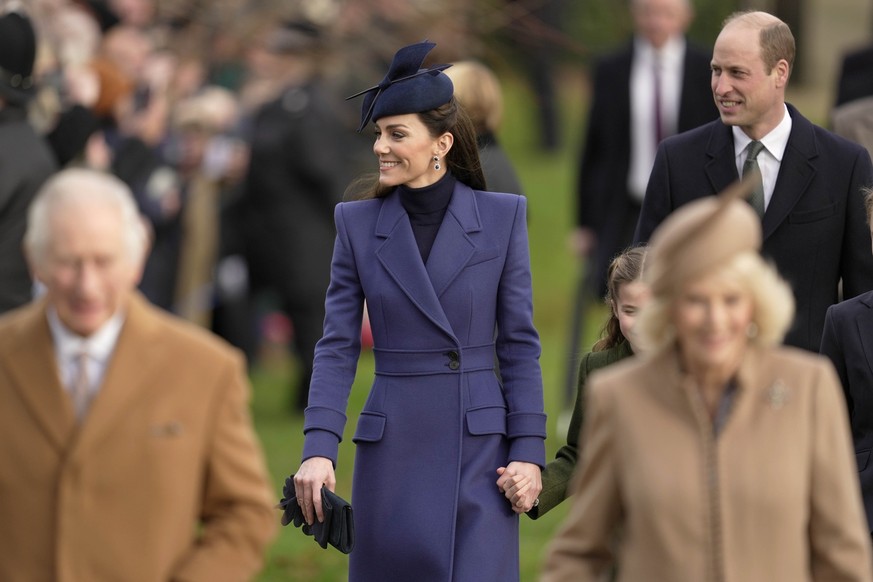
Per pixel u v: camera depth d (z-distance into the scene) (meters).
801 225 22.69
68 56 34.97
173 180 38.53
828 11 72.69
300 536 30.88
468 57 42.25
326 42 41.41
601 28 68.19
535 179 69.56
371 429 20.44
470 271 20.48
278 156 41.00
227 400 14.82
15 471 14.52
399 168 20.44
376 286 20.52
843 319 20.27
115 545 14.43
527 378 20.55
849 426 20.41
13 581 14.45
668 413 14.38
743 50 22.36
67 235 14.15
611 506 14.73
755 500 14.15
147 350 14.66
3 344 14.76
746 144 22.95
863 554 14.34
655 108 35.28
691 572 14.16
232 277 42.19
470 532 20.12
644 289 18.83
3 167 26.62
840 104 33.66
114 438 14.48
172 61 42.00
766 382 14.38
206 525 14.98
